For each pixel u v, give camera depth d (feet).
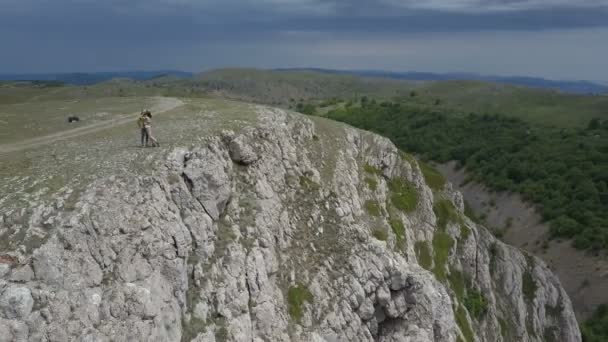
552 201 449.89
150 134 121.90
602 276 354.33
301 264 139.85
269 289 121.39
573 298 358.02
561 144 586.86
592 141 581.94
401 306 148.05
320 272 140.77
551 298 308.19
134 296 84.69
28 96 501.15
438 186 302.66
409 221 240.32
